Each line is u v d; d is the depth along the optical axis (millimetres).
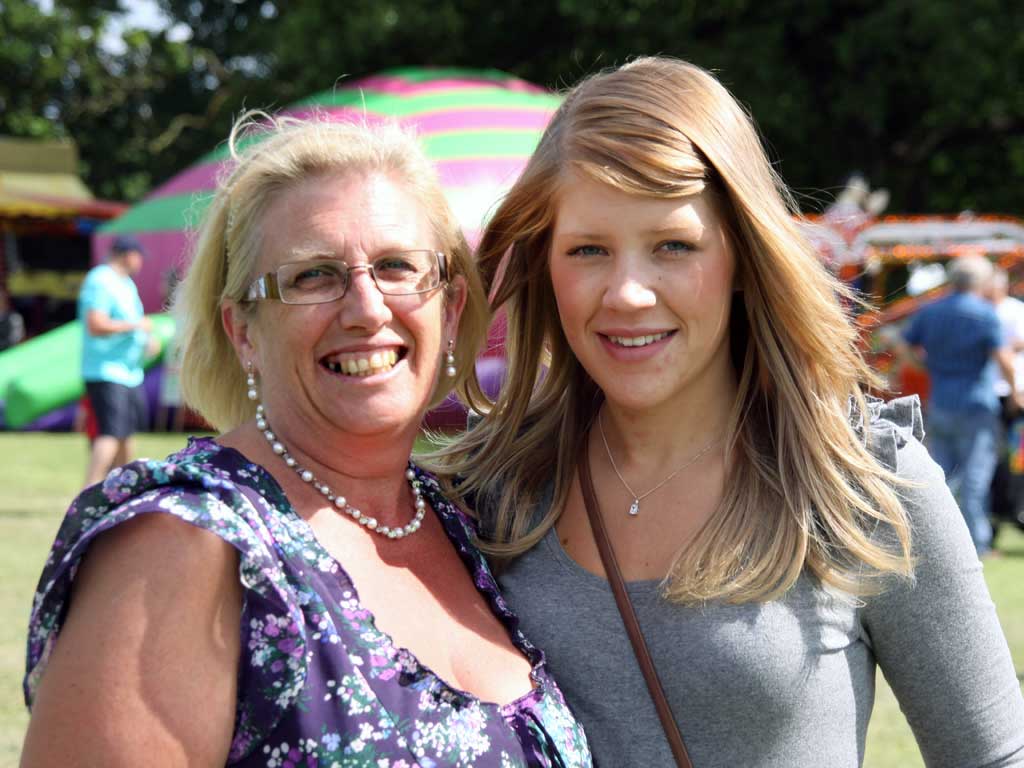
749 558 2082
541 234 2318
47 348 15008
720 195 2115
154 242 14797
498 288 2379
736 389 2299
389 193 1980
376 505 2057
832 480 2088
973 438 7934
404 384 1985
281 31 20594
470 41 20000
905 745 4402
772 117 17875
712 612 2051
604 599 2146
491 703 1886
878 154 20172
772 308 2166
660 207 2064
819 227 2396
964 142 20609
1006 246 13711
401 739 1737
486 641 2033
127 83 30328
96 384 8625
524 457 2395
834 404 2139
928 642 2062
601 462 2299
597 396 2396
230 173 2053
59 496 9555
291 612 1690
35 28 29453
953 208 22609
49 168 22828
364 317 1909
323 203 1935
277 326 1947
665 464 2232
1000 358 7859
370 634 1785
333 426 1975
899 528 2033
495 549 2268
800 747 2027
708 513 2178
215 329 2084
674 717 2045
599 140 2078
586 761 2023
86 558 1688
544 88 20328
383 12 19203
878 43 18203
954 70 17828
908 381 8781
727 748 2029
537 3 19406
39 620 1682
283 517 1823
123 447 8859
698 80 2135
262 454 1974
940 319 7910
